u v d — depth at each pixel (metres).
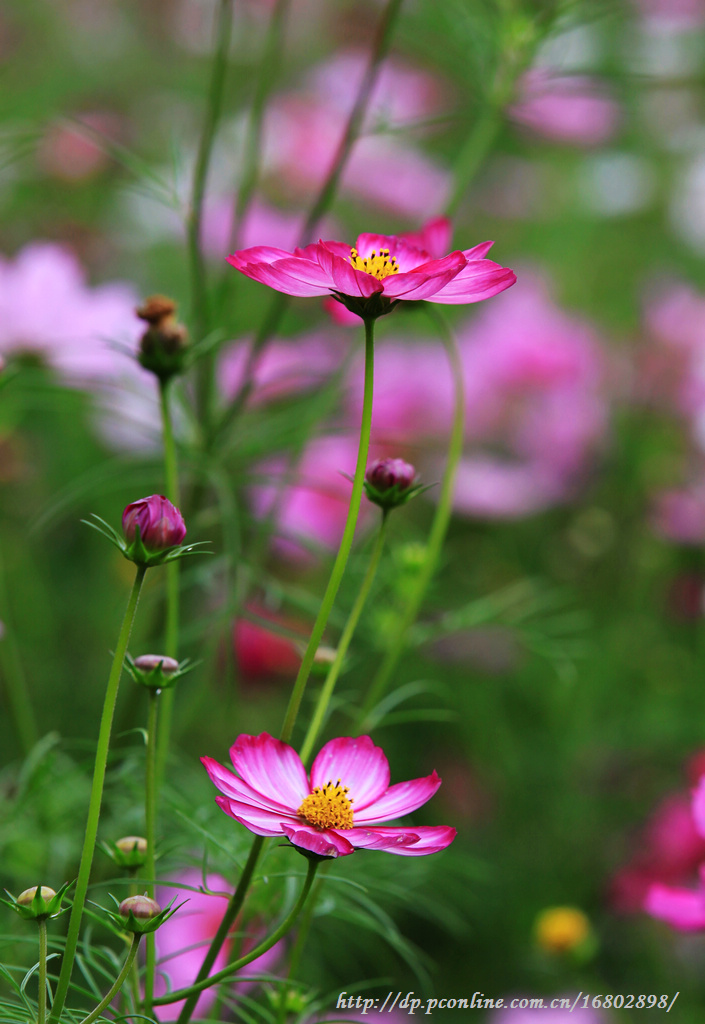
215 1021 1.19
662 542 2.29
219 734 1.83
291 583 1.94
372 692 1.26
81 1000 1.34
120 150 1.36
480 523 2.32
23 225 2.37
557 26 1.43
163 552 1.09
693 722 2.03
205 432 1.36
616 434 2.45
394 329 2.57
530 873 1.87
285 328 2.27
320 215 1.37
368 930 1.60
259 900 1.24
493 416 2.44
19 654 1.91
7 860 1.33
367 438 1.10
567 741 2.02
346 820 1.11
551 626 2.09
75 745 1.38
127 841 1.15
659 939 1.75
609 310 2.96
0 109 2.27
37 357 1.48
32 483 2.10
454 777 2.00
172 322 1.20
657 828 1.84
